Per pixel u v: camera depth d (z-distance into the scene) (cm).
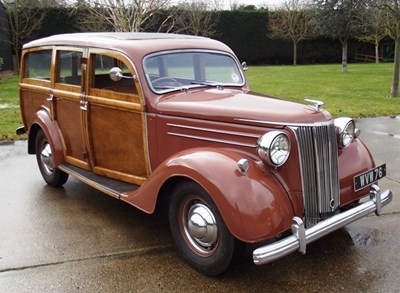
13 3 2494
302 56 3650
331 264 359
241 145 352
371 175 389
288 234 338
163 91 412
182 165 338
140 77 406
